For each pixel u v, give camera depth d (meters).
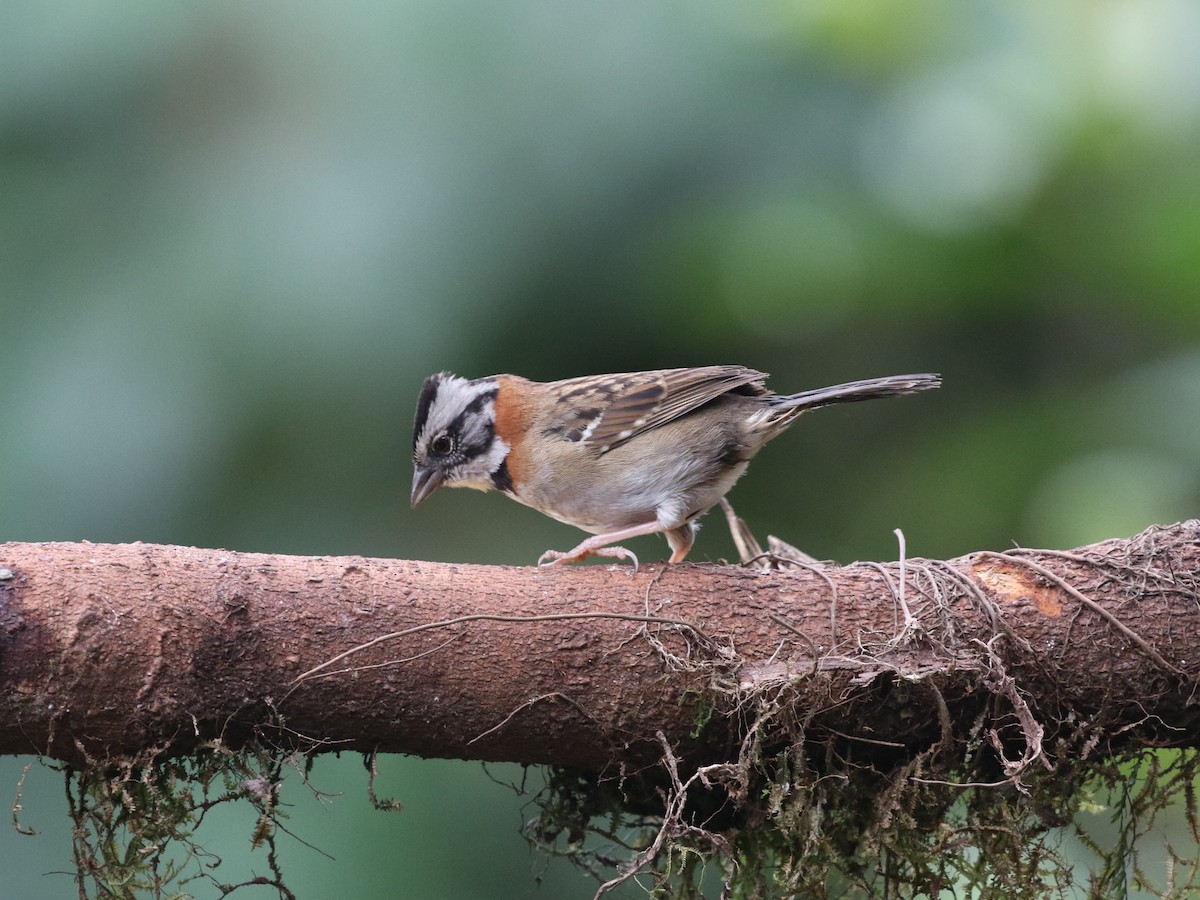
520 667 6.39
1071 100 9.66
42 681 5.88
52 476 9.62
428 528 10.81
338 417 10.16
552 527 11.17
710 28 10.45
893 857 6.80
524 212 10.20
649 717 6.46
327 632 6.23
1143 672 6.65
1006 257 10.27
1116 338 10.72
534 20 10.36
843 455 11.57
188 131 10.41
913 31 10.12
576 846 7.06
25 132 10.39
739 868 6.82
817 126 10.36
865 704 6.50
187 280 9.93
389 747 6.52
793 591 6.73
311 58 10.35
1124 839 6.97
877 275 10.34
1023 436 10.38
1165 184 9.70
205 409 9.81
